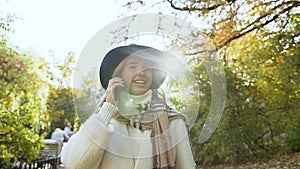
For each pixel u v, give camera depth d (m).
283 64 6.99
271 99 8.21
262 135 8.89
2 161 5.59
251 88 8.19
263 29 5.94
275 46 6.41
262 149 8.93
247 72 7.98
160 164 1.40
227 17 4.99
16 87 6.09
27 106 5.77
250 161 8.63
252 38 6.26
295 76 7.27
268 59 7.08
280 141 9.12
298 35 6.09
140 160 1.40
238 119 8.34
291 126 8.41
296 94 7.86
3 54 6.63
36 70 7.31
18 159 5.57
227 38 5.35
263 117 8.48
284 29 5.96
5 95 5.76
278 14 5.36
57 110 10.49
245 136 8.52
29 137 5.57
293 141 9.05
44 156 7.07
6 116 5.41
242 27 5.41
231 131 8.31
